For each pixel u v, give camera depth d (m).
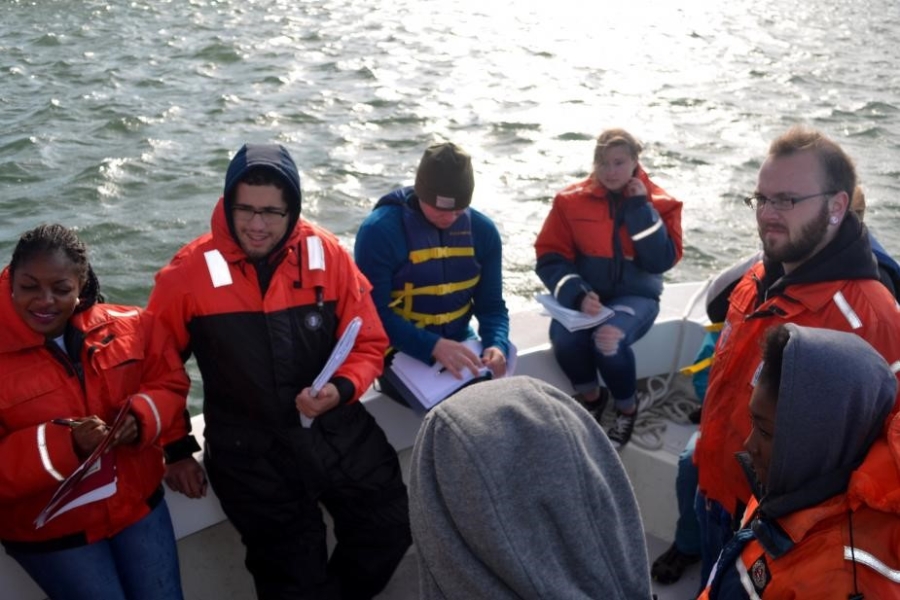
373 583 3.24
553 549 1.38
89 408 2.66
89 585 2.66
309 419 2.96
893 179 10.50
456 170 3.33
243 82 13.35
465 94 13.11
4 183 9.49
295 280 2.90
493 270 3.71
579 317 3.81
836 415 1.83
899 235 9.06
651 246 3.86
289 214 2.89
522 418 1.39
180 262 2.89
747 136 11.84
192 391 6.40
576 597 1.36
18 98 12.28
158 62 14.25
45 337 2.59
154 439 2.72
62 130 11.01
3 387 2.56
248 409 2.92
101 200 9.12
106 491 2.65
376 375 3.11
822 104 13.45
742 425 2.80
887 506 1.78
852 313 2.62
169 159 10.20
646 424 4.04
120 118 11.46
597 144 3.89
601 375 3.87
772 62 15.89
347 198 9.44
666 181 10.24
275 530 2.98
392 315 3.48
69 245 2.54
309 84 13.34
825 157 2.65
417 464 1.43
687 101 13.34
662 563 3.52
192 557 3.25
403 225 3.50
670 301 4.42
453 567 1.38
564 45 16.36
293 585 3.00
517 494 1.36
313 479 2.96
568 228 4.00
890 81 14.87
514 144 11.23
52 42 15.23
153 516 2.83
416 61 14.85
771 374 1.94
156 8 17.83
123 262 7.94
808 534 1.88
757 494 2.17
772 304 2.75
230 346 2.85
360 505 3.12
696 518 3.35
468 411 1.39
